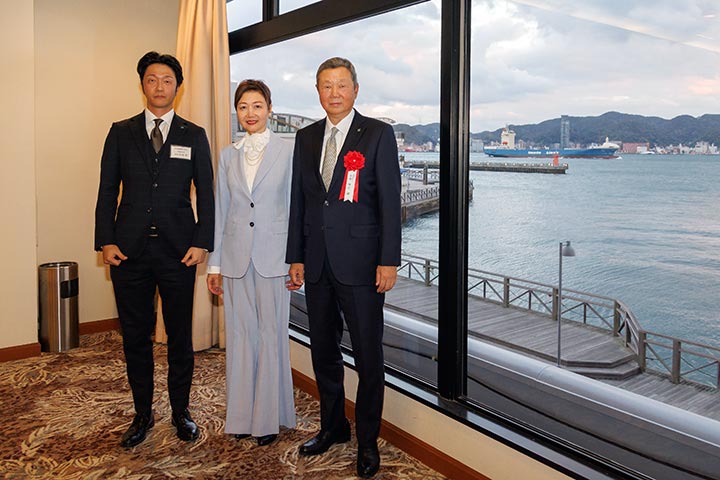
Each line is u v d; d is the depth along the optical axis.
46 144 3.98
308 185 2.30
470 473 2.17
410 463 2.36
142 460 2.36
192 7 3.70
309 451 2.41
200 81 3.68
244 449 2.46
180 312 2.50
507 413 2.32
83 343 3.95
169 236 2.40
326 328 2.35
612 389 2.06
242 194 2.43
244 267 2.40
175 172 2.43
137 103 4.36
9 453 2.40
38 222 3.98
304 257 2.41
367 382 2.23
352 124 2.22
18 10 3.48
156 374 3.31
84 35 4.07
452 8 2.23
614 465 1.83
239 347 2.48
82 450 2.44
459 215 2.33
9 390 3.09
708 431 1.84
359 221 2.18
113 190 2.45
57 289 3.72
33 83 3.56
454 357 2.34
